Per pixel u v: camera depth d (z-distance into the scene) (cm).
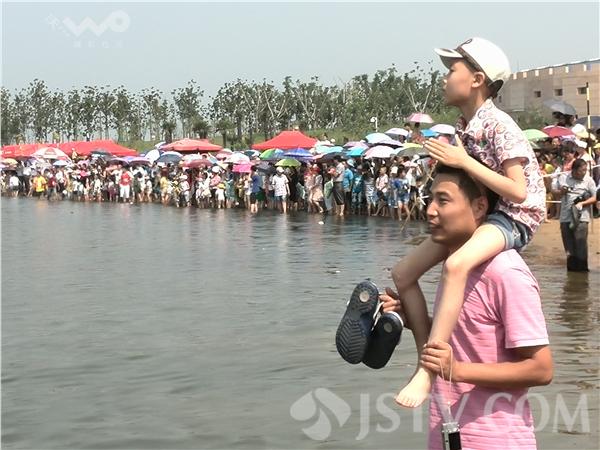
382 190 4016
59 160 6938
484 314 516
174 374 1124
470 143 558
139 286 1916
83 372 1148
